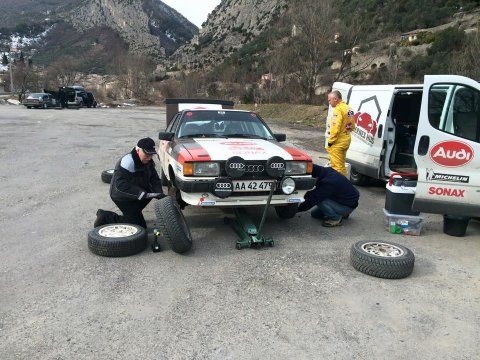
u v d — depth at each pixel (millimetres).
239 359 3025
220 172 5039
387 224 5969
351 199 5906
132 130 20125
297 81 31234
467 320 3592
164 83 64875
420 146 5371
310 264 4652
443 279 4359
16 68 69125
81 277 4211
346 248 5160
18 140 14852
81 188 7969
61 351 3074
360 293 4016
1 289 3955
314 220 6305
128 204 5293
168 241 4660
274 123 24750
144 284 4094
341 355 3092
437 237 5660
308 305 3777
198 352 3094
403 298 3941
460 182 5262
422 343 3258
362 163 8141
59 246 5020
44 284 4062
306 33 29047
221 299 3848
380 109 7715
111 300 3785
